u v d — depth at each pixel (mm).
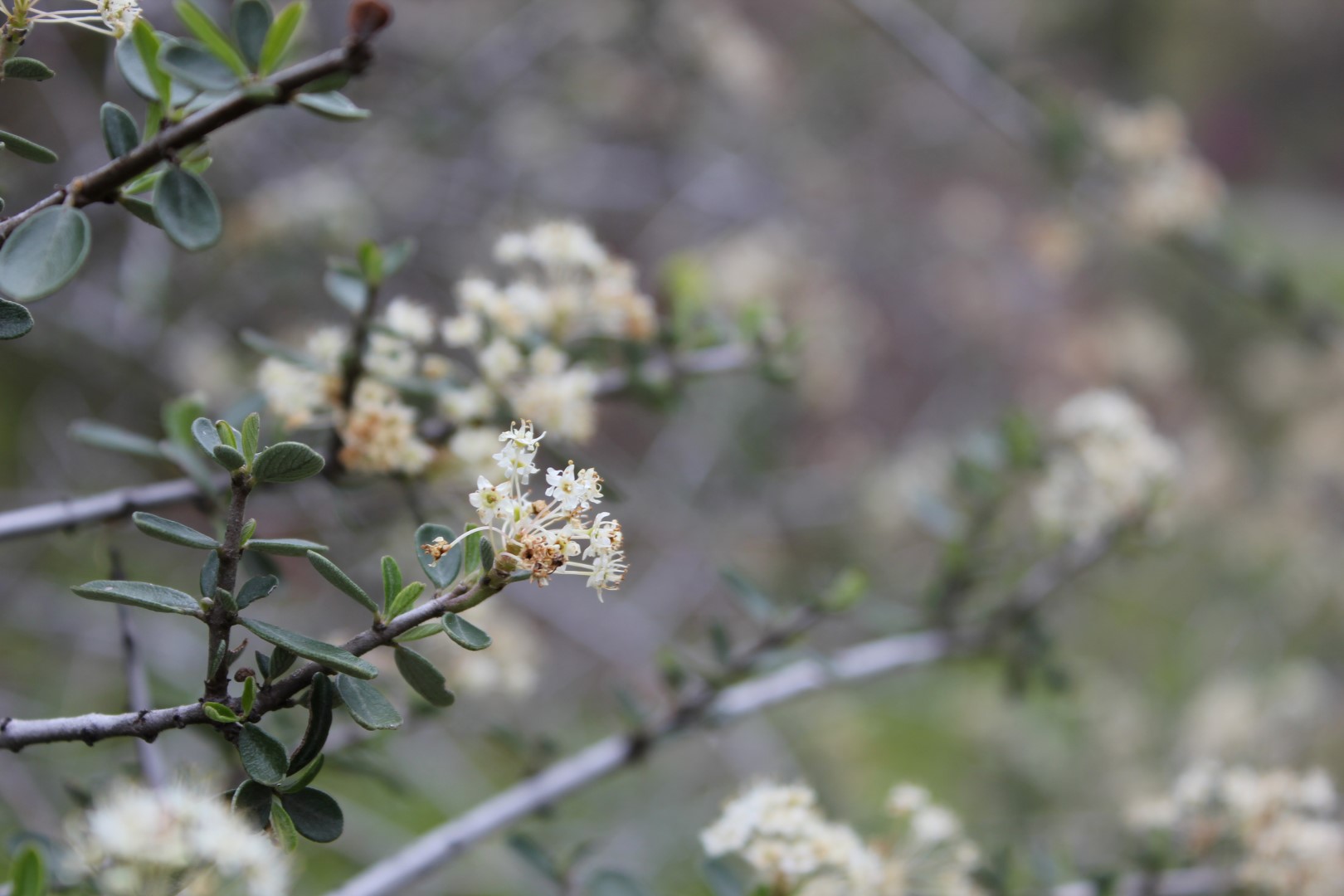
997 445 3105
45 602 4148
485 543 1111
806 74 6992
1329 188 11836
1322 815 2426
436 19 5496
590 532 1153
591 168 6172
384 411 1914
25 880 991
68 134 4273
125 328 4160
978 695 5117
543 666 4957
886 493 5555
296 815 1136
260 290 4527
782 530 5945
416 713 2387
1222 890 2414
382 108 5129
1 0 1409
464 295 2145
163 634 4105
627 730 2492
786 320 5570
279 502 2625
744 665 2432
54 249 1080
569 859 2186
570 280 2344
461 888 3678
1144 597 6430
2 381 5008
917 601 3334
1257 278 5047
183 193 1109
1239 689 4902
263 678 1128
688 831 4363
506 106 5637
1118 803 4773
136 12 1216
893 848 2119
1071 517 3025
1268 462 6977
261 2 1088
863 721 5355
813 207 7066
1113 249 7215
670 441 5945
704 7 5828
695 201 6469
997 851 2420
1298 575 6375
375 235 4820
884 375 7715
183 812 1075
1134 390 7367
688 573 5703
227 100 1104
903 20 5051
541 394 2051
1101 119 5051
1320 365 6887
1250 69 11133
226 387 4191
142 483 4613
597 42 5809
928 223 7473
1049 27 8445
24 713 3873
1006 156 7410
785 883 1749
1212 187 4898
